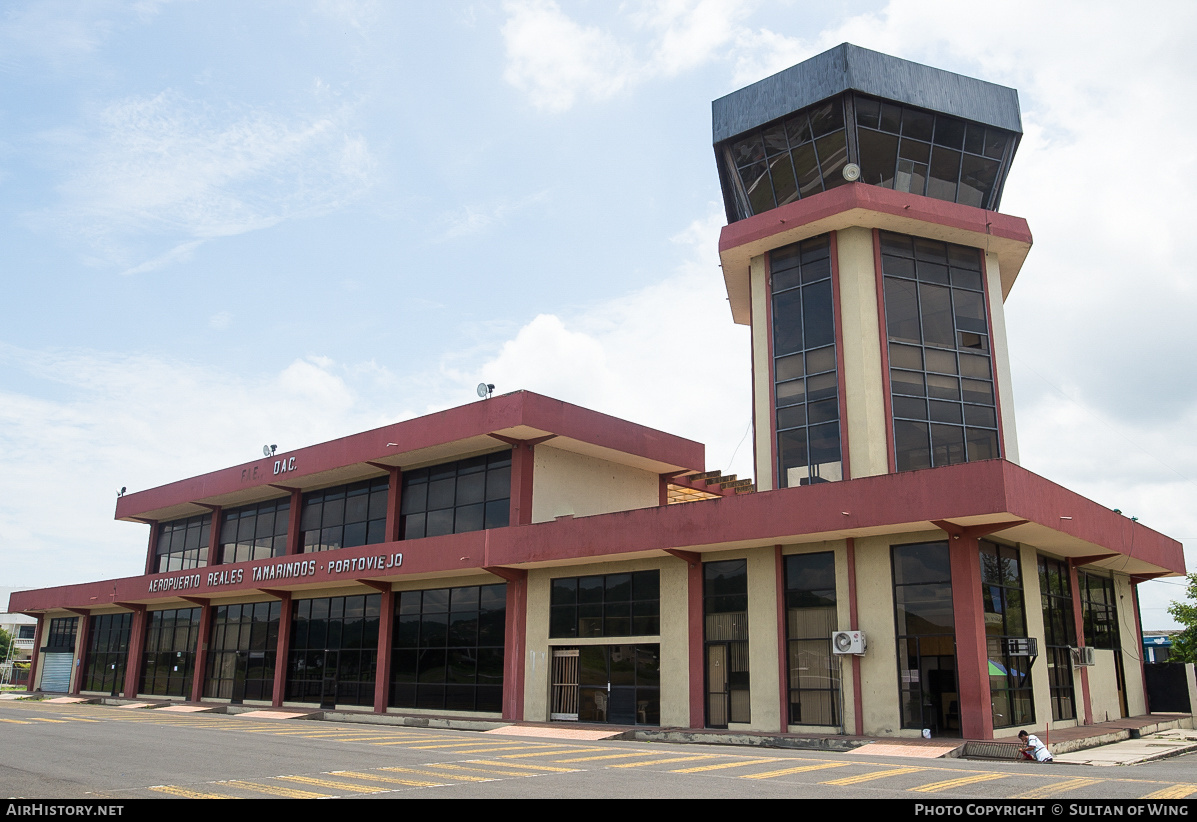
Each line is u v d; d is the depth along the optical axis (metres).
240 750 17.06
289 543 37.38
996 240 27.03
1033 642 22.00
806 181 28.34
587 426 29.62
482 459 30.72
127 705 41.50
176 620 43.50
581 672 26.89
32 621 107.06
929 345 26.08
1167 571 31.16
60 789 11.32
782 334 27.33
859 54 27.03
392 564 30.64
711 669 24.05
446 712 29.69
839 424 25.34
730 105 29.56
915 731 20.23
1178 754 20.45
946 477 19.58
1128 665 30.94
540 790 11.71
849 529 20.91
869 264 26.14
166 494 43.12
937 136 27.55
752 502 22.58
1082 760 17.89
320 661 34.78
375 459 32.22
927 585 20.83
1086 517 23.41
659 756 16.88
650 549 24.31
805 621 22.62
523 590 28.66
